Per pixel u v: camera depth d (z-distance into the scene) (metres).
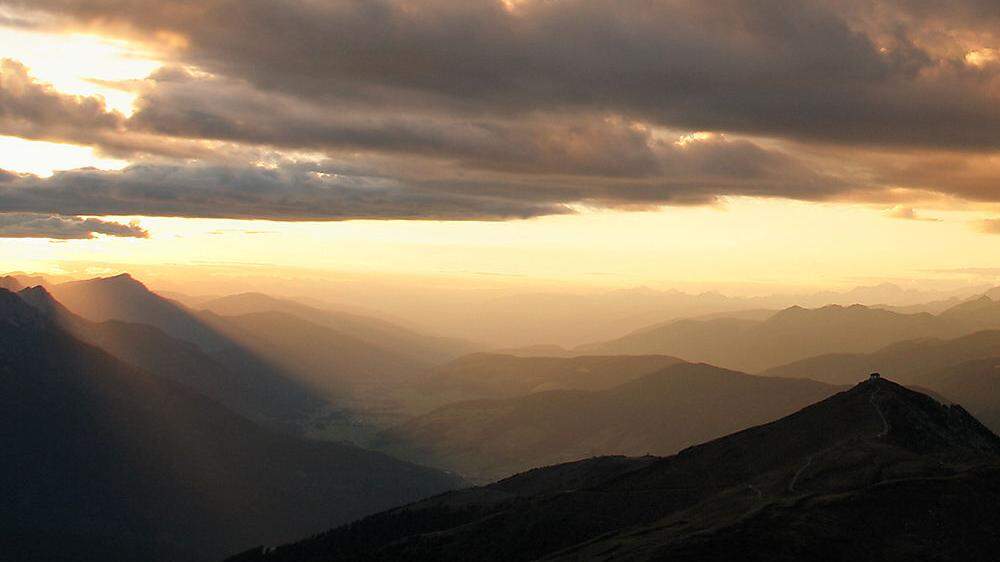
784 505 158.50
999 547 149.12
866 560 144.25
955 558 145.88
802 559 142.88
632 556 151.75
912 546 147.62
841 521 152.62
